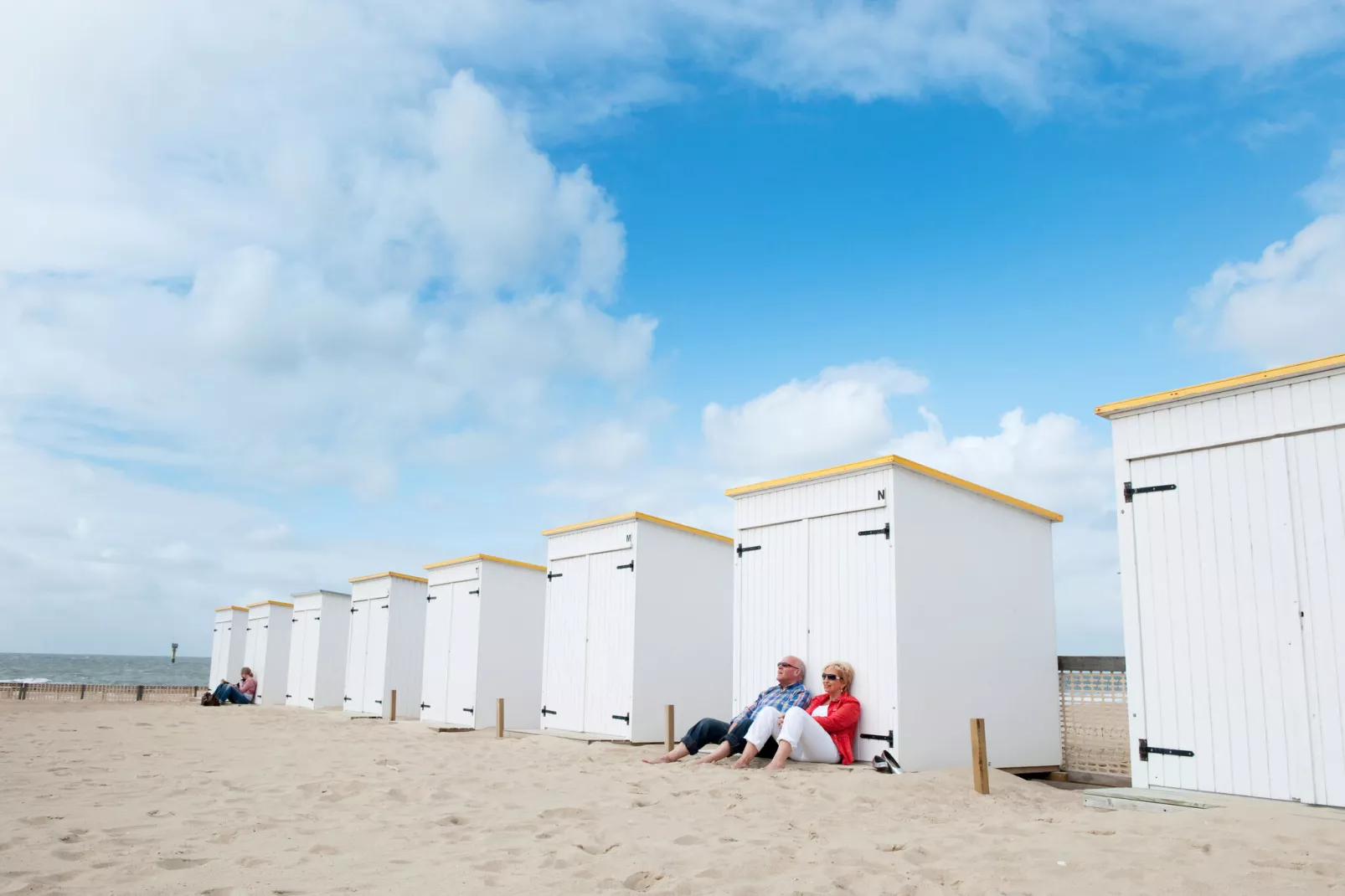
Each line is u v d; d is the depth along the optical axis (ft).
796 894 13.15
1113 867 14.32
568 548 44.39
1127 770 32.04
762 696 30.37
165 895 13.01
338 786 23.27
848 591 30.48
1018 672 32.91
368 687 59.21
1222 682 21.53
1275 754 20.43
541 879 14.14
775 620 33.04
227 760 30.32
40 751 32.35
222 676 84.28
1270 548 21.15
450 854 15.85
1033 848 15.83
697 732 29.73
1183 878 13.65
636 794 22.44
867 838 17.28
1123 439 24.17
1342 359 20.22
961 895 13.21
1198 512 22.49
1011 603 33.27
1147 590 23.13
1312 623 20.27
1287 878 13.61
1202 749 21.66
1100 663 33.45
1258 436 21.61
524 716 50.37
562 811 19.76
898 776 24.86
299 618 70.64
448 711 50.75
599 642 41.42
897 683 28.25
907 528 29.68
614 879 14.03
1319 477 20.57
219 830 17.92
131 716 53.01
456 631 51.44
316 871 14.65
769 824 18.66
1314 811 18.94
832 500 31.53
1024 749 32.48
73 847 16.06
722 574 43.68
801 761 28.84
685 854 15.83
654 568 40.68
